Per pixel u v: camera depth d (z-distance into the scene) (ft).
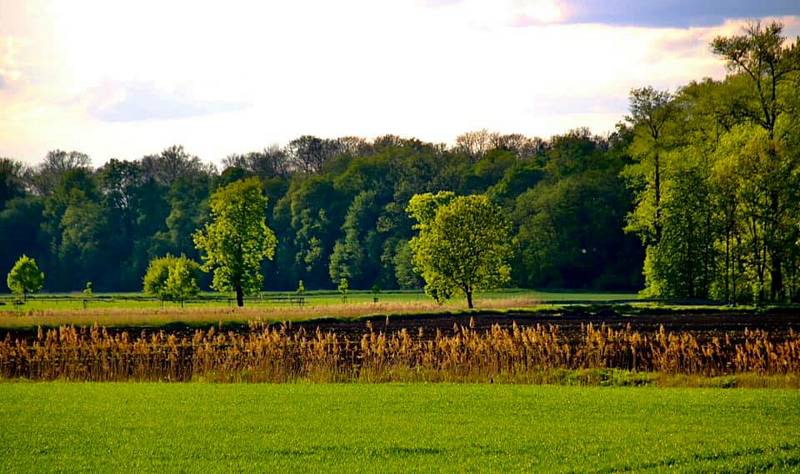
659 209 242.37
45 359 125.49
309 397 90.12
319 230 421.18
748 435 67.82
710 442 65.46
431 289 239.50
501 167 433.48
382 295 332.60
